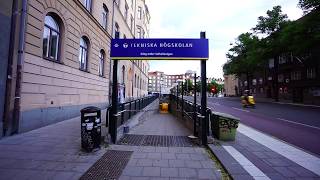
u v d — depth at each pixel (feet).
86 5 51.37
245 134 30.91
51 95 35.29
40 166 17.44
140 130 33.86
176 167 18.26
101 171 17.03
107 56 66.18
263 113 62.85
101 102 60.85
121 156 20.59
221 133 26.55
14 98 27.27
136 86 135.44
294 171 17.37
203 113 25.04
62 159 19.19
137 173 16.88
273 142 26.30
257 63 139.23
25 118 28.84
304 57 117.91
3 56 25.73
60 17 37.63
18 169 16.69
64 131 29.81
